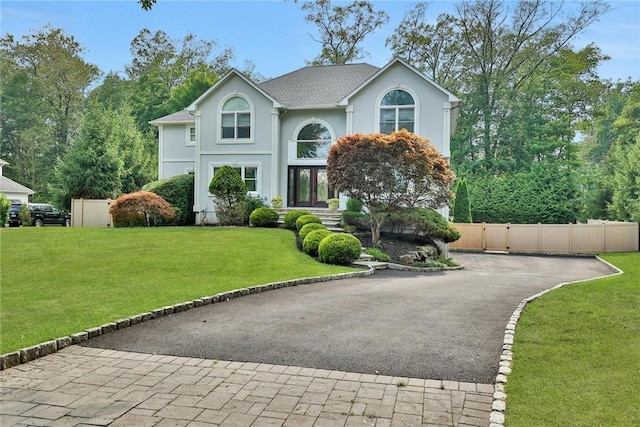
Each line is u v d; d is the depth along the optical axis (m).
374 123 20.31
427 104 19.81
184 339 6.09
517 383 4.46
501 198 30.83
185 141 26.95
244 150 21.75
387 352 5.55
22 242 15.44
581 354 5.34
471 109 38.66
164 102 45.06
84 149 31.12
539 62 36.91
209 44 49.16
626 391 4.22
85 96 48.06
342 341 6.00
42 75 46.94
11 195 35.47
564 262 20.50
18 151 47.50
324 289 10.01
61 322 6.49
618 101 44.81
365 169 16.12
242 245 14.85
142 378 4.73
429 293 9.66
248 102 21.70
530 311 7.61
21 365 5.09
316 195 21.69
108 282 9.70
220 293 8.70
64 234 17.16
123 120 34.88
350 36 40.03
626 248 23.27
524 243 25.14
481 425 3.72
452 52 38.31
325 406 4.07
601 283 10.48
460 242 26.45
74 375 4.80
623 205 25.58
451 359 5.31
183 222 22.06
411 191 16.50
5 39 46.34
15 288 9.02
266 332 6.42
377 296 9.18
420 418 3.84
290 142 21.81
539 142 35.66
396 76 20.08
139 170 34.44
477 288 10.62
